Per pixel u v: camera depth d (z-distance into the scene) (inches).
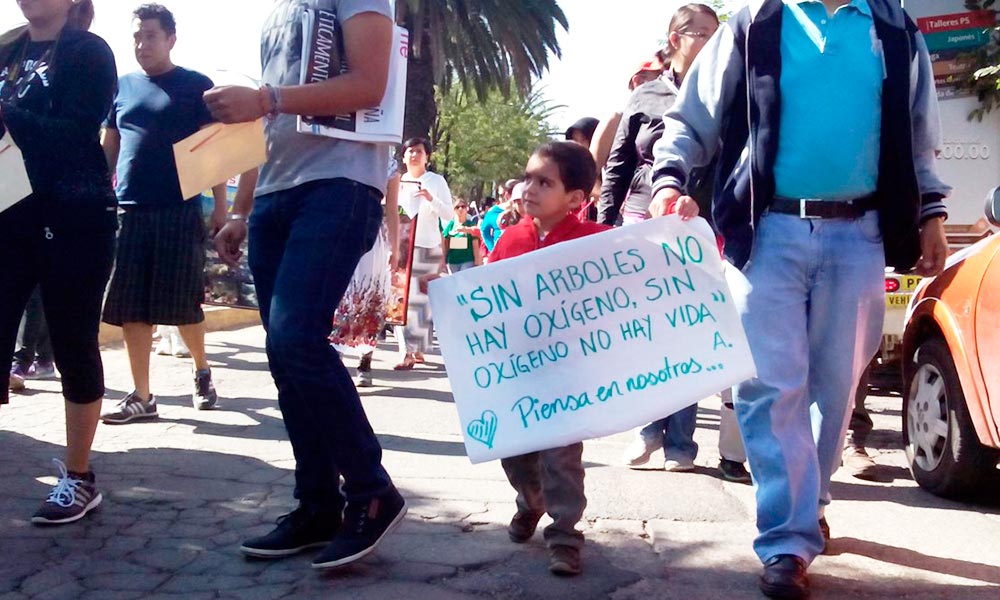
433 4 970.1
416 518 162.1
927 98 139.9
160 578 134.0
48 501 154.5
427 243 342.3
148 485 175.8
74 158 151.0
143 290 227.1
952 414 181.6
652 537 156.1
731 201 137.6
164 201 225.8
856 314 136.7
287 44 137.4
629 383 134.3
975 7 302.0
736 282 137.3
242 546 140.9
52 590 129.0
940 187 143.2
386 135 137.2
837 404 141.5
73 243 150.7
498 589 133.0
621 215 210.4
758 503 135.8
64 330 152.3
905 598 133.6
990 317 169.0
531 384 135.5
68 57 149.9
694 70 141.9
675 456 197.3
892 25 134.4
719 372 132.6
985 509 179.5
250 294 244.4
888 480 202.2
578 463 140.2
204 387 248.8
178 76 228.2
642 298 135.0
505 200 422.3
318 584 132.8
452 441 222.7
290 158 137.3
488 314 136.8
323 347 131.3
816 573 141.9
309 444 142.6
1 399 153.9
